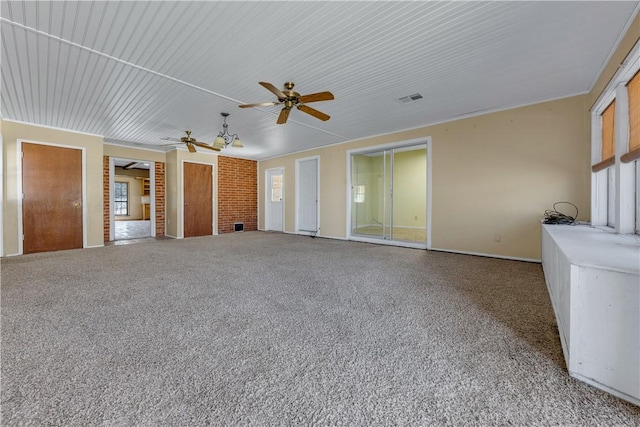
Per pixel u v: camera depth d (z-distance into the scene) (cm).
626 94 255
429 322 205
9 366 149
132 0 204
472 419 114
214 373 144
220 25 233
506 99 397
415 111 449
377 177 641
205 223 777
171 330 192
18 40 251
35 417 113
